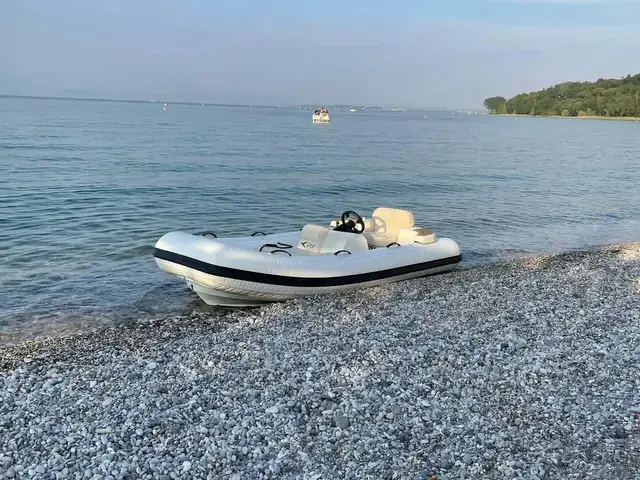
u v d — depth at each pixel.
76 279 9.64
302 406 4.95
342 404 4.99
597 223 17.27
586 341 6.62
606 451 4.21
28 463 4.04
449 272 10.23
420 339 6.68
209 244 7.89
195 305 8.54
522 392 5.26
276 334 6.93
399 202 19.75
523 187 24.70
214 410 4.88
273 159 32.53
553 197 22.19
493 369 5.76
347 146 45.41
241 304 8.41
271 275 8.02
